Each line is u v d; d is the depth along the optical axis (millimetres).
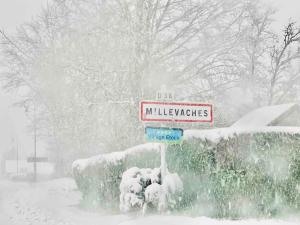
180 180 10914
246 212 9961
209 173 10398
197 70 20203
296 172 9961
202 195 10492
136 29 19094
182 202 10820
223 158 10258
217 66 20312
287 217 9789
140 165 12297
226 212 10078
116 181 12773
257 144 10125
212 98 19938
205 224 9328
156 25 20219
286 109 17922
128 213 11516
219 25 20625
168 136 11062
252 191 9984
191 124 18203
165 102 11359
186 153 10977
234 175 10109
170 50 20594
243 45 21203
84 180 14492
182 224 9367
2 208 15367
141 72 18781
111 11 19578
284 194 9914
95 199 13727
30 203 16359
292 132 10148
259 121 18234
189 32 20516
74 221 11359
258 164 10047
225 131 10352
